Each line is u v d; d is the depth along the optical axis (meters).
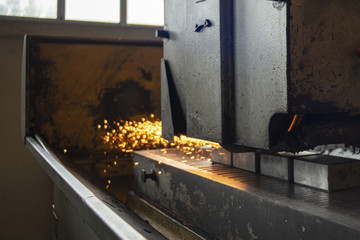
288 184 1.00
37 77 2.20
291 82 0.81
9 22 3.08
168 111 1.36
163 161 1.38
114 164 2.26
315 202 0.83
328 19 0.85
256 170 1.13
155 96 2.46
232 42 0.99
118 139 2.37
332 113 0.95
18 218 3.13
